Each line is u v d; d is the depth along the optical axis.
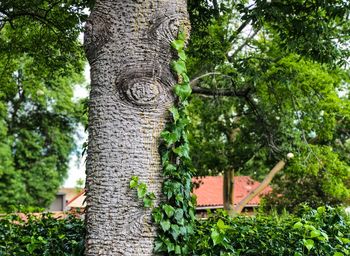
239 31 10.38
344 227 3.90
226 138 16.14
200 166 15.45
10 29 8.86
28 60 12.76
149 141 3.00
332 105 10.52
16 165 22.38
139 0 3.08
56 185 23.17
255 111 11.63
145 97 2.99
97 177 2.99
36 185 22.44
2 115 21.39
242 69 8.84
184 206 3.11
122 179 2.95
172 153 3.06
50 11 8.25
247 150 15.35
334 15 6.25
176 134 3.03
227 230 3.52
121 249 2.91
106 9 3.11
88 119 3.15
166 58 3.09
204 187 24.16
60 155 23.45
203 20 7.25
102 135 3.00
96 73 3.09
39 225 4.73
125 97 3.00
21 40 8.84
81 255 3.40
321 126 11.16
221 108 13.88
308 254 3.33
